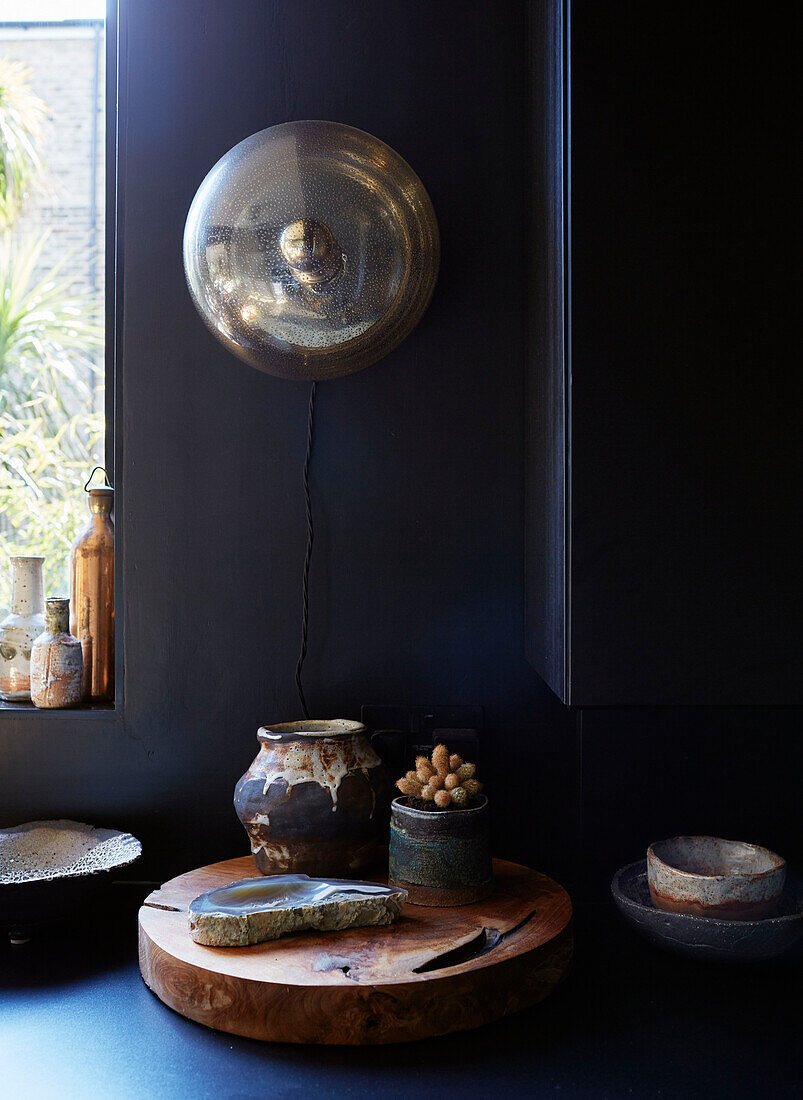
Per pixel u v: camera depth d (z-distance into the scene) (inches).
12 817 50.3
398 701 49.3
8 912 40.1
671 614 33.6
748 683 33.6
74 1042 33.8
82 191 60.1
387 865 45.4
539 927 38.0
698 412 33.6
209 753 49.8
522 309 49.1
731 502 33.6
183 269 50.0
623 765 48.3
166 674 50.0
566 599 33.9
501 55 49.2
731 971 39.9
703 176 33.5
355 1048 33.2
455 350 49.3
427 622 49.3
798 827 47.7
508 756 48.9
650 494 33.6
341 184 42.2
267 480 49.8
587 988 38.1
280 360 44.8
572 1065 32.2
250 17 50.1
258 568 49.8
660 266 33.6
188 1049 33.2
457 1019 33.7
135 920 45.2
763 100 33.5
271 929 36.7
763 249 33.5
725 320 33.6
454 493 49.3
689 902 39.3
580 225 33.6
